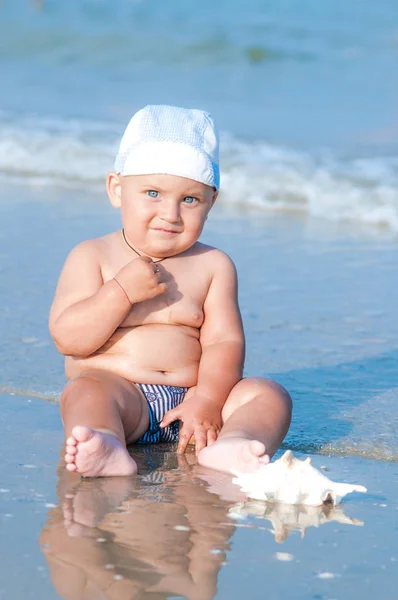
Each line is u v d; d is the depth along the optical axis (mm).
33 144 12234
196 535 2900
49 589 2510
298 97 16281
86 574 2598
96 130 13344
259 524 3021
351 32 23062
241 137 12805
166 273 4055
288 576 2633
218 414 3889
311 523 3049
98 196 10266
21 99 15664
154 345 3963
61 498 3209
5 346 5254
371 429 4125
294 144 12406
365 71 18688
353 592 2551
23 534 2873
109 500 3203
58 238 7996
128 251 4078
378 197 9984
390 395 4648
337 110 15016
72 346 3885
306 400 4551
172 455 3799
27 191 10391
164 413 3930
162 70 18969
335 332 5785
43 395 4527
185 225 3969
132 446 3932
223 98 16203
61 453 3734
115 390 3770
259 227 8969
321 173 10844
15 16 25234
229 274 4168
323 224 9219
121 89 16953
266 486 3254
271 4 27750
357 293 6723
